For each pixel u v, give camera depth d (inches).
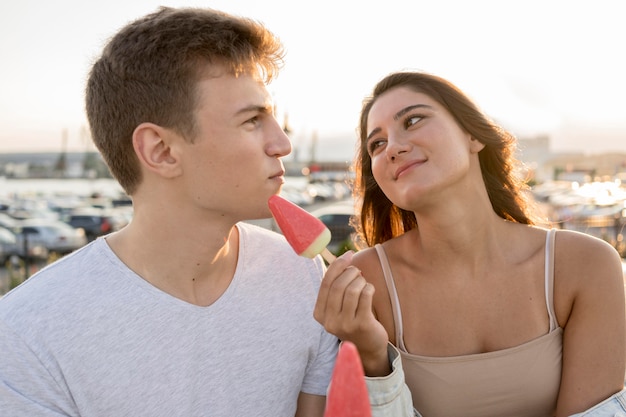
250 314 76.6
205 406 73.1
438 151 84.0
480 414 89.0
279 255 82.4
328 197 1879.9
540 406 88.8
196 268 73.3
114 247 74.0
